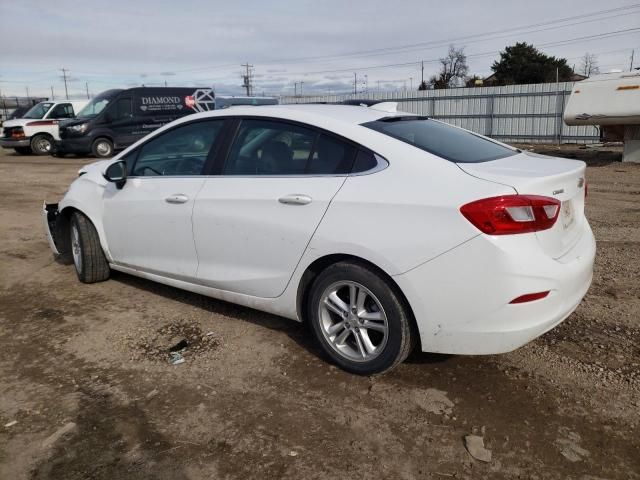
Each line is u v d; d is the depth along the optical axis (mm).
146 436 2732
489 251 2691
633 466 2461
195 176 3924
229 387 3172
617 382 3123
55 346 3732
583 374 3217
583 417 2816
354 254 3043
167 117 18547
